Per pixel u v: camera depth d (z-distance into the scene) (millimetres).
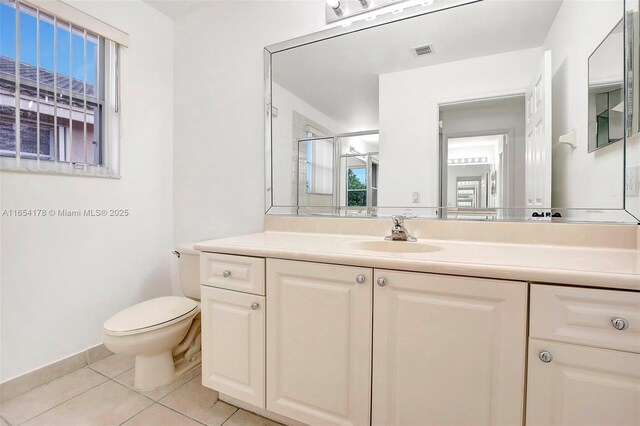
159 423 1271
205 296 1322
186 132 2133
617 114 1094
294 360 1129
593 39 1136
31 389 1494
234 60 1925
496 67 1309
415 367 938
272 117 1795
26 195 1500
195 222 2111
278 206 1793
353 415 1033
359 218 1562
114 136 1872
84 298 1730
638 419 723
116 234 1885
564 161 1194
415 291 930
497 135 1309
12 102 1448
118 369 1689
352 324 1023
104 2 1786
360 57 1565
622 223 1105
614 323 731
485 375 854
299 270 1104
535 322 801
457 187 1384
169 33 2168
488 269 836
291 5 1733
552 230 1199
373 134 1546
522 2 1270
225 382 1279
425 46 1431
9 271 1447
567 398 780
